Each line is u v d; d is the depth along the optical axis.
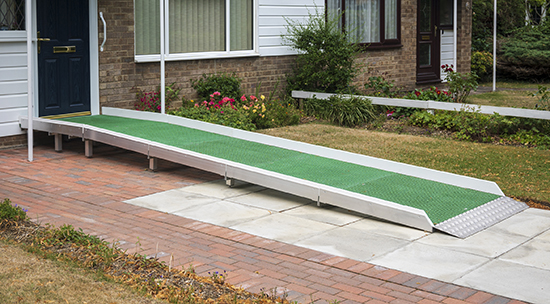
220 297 4.00
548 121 9.75
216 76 11.03
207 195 6.63
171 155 7.29
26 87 8.77
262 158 7.41
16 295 3.90
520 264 4.74
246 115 10.31
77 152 8.67
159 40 10.34
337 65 12.05
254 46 11.65
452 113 10.68
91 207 6.06
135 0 9.95
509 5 20.59
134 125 8.73
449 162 8.08
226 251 4.96
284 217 5.92
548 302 4.05
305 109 11.74
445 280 4.42
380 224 5.75
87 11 9.31
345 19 13.41
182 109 10.20
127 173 7.53
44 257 4.55
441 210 5.88
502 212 6.03
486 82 18.38
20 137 8.84
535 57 17.58
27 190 6.61
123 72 9.74
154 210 6.04
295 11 12.27
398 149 8.86
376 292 4.21
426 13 16.06
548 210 6.22
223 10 11.24
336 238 5.33
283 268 4.62
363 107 11.04
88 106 9.55
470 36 17.11
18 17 8.59
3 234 5.05
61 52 9.07
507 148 8.96
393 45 14.31
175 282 4.23
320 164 7.30
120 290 4.05
